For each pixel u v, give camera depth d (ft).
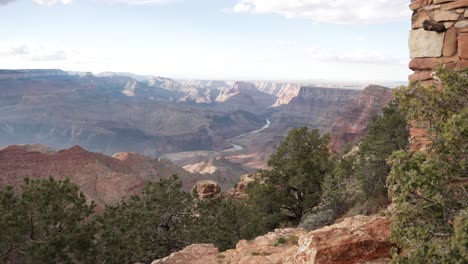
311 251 27.48
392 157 16.47
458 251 12.83
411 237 15.47
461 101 17.87
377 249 26.55
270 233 50.31
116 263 58.95
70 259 52.34
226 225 75.46
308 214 76.02
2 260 48.80
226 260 44.39
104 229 60.64
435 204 15.21
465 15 25.12
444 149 16.38
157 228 71.82
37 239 50.31
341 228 29.27
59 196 51.44
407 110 19.75
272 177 90.53
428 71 26.96
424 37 27.07
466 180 15.99
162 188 74.84
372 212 50.78
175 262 47.75
